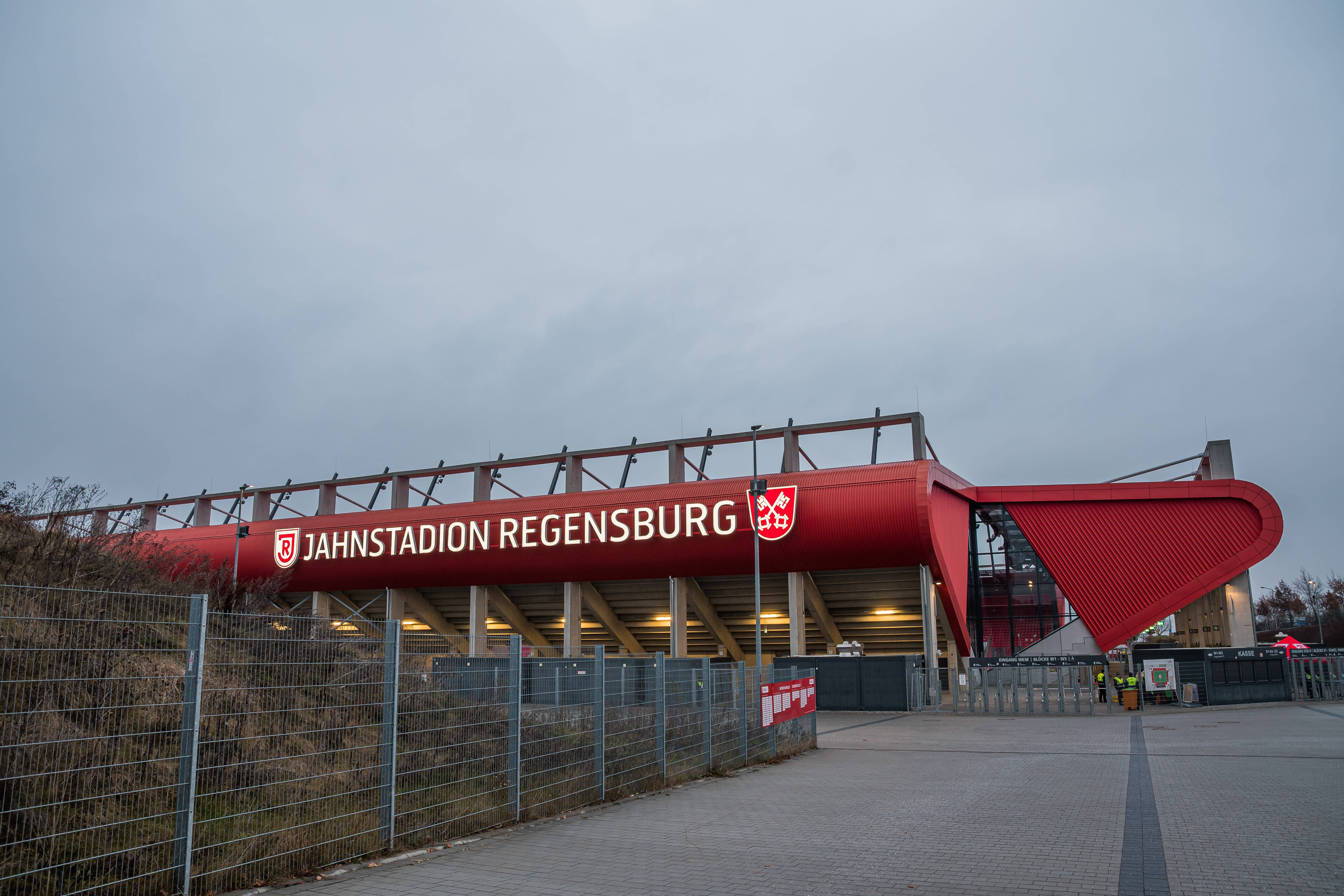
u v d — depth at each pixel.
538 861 9.54
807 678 22.53
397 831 9.77
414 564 49.19
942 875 8.98
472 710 11.10
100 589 10.85
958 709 35.88
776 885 8.60
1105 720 30.05
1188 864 9.26
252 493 56.97
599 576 45.50
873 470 39.53
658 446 45.81
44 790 7.04
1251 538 42.53
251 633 9.33
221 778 8.20
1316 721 26.53
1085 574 44.47
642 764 14.73
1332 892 8.12
